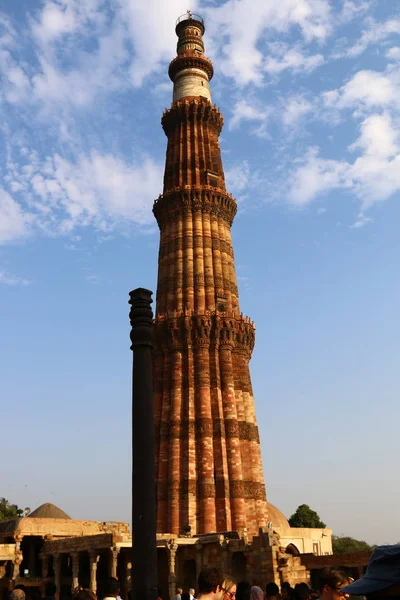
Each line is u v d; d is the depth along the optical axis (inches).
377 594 191.8
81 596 537.0
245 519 2400.3
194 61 3403.1
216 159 3230.8
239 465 2490.2
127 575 2042.3
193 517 2362.2
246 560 1969.7
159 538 2052.2
